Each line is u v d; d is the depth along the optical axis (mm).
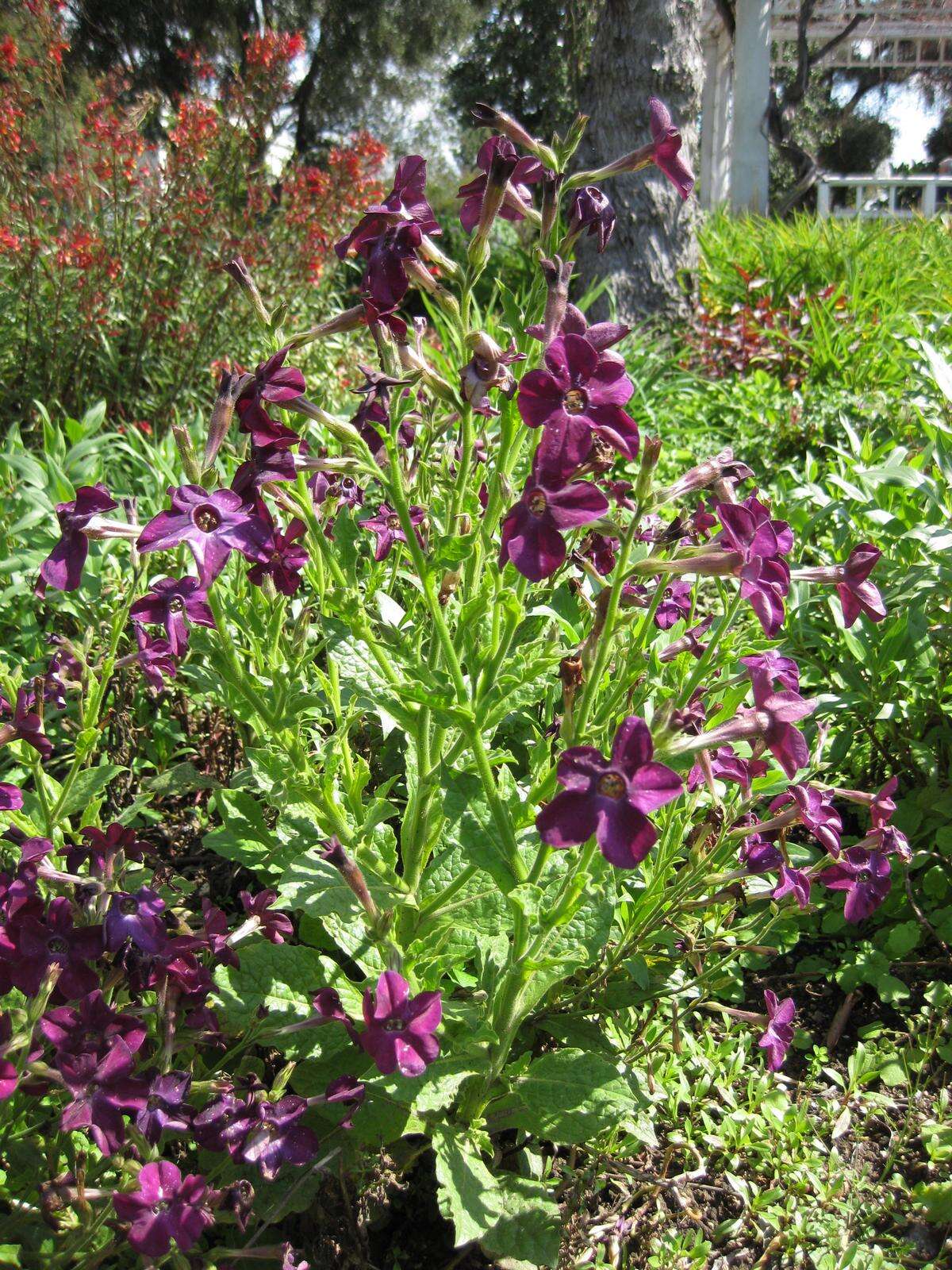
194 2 4887
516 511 428
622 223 2207
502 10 6316
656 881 581
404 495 485
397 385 476
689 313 2252
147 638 598
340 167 1734
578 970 618
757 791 635
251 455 471
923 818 804
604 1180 589
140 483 1197
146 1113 435
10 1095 419
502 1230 486
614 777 383
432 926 523
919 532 820
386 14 5641
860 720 831
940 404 1115
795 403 1619
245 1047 518
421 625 570
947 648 833
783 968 760
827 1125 644
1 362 1527
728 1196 603
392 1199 568
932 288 2127
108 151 1631
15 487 1056
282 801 584
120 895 469
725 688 576
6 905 470
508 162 476
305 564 536
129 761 780
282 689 532
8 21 1643
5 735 529
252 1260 504
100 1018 448
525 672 482
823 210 4516
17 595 902
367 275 487
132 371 1584
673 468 1402
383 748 756
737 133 4543
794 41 7266
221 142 1704
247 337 1691
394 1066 426
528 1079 523
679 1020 617
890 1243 584
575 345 427
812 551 959
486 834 469
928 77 9688
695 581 621
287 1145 453
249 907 530
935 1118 649
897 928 748
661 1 2127
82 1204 420
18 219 1565
